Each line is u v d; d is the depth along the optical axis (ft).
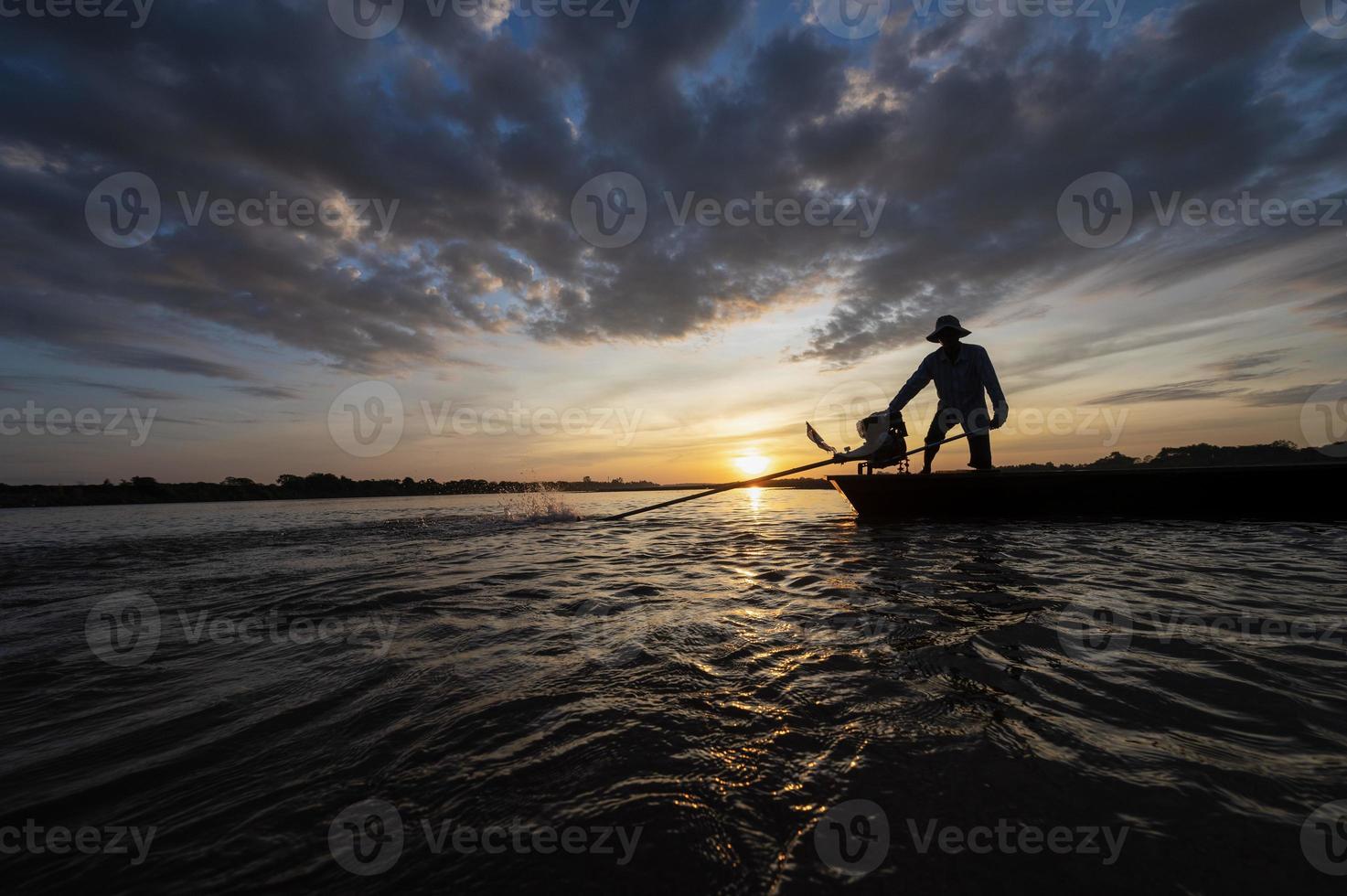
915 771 3.89
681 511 34.96
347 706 5.33
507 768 4.12
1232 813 3.32
